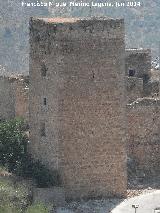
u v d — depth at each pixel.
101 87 155.38
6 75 185.88
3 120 177.12
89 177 157.00
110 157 157.75
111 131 157.12
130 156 174.25
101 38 154.12
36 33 156.38
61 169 155.25
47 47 154.38
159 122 174.38
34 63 157.88
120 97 157.00
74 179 156.25
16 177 156.38
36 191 152.88
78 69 153.62
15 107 180.38
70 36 152.50
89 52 153.88
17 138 162.62
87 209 151.62
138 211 150.50
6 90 182.75
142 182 169.62
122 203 155.25
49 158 156.62
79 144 155.62
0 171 157.25
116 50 155.50
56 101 154.00
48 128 156.50
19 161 159.88
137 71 198.50
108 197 158.50
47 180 154.88
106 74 155.38
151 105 174.00
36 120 158.62
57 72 153.12
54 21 154.00
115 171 158.38
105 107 156.12
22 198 149.50
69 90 153.75
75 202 155.25
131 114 173.50
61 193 154.00
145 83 193.25
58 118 154.00
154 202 156.00
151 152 174.62
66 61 152.88
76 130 155.12
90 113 155.38
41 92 157.12
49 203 152.25
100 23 153.75
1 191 148.75
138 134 174.12
